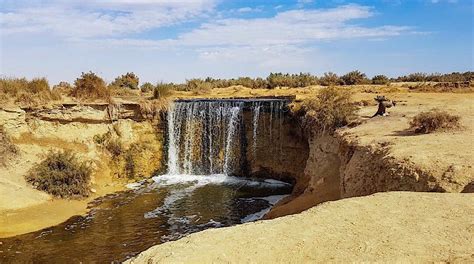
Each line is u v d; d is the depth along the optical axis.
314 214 8.75
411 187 10.83
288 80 46.66
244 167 27.14
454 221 7.87
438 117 15.99
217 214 20.00
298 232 7.92
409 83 48.56
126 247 16.17
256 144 26.91
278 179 26.19
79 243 16.53
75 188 22.27
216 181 26.25
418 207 8.69
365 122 19.78
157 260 7.27
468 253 6.66
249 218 19.30
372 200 9.34
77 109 25.66
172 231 17.88
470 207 8.50
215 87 48.84
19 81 26.06
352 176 13.86
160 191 24.05
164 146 28.09
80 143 25.36
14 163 22.31
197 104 28.05
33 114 24.55
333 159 18.42
